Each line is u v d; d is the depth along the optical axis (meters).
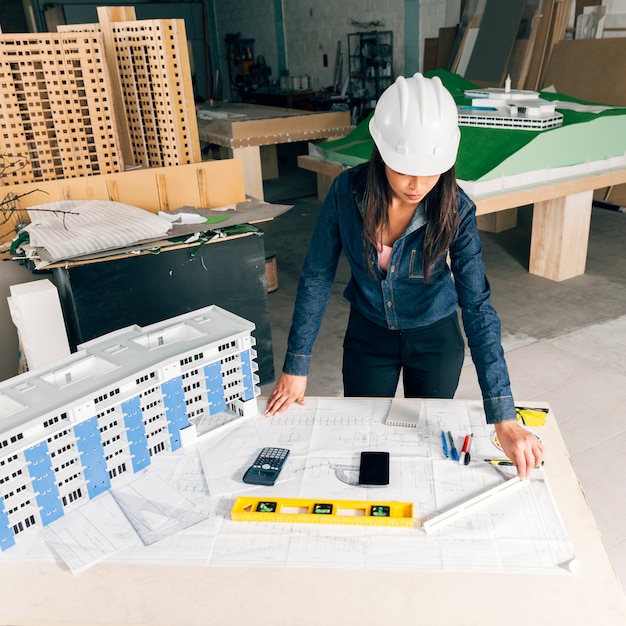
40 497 1.11
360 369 1.70
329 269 1.52
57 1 9.52
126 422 1.22
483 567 1.00
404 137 1.24
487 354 1.33
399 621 0.91
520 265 4.22
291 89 8.69
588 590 0.95
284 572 1.01
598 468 2.25
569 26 5.54
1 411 1.15
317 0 8.00
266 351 2.90
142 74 2.85
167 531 1.11
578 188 3.45
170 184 2.86
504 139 3.42
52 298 2.22
